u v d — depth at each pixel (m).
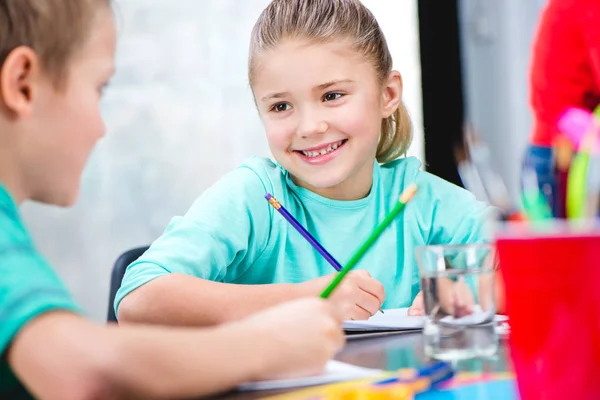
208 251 1.34
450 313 0.84
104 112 2.93
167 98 2.96
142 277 1.23
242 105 3.00
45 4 0.77
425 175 1.63
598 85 2.17
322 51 1.39
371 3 3.28
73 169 0.81
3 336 0.66
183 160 2.97
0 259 0.69
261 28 1.44
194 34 2.99
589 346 0.57
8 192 0.76
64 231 2.88
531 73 2.32
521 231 0.58
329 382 0.74
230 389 0.72
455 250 0.84
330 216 1.52
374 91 1.47
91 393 0.65
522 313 0.58
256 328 0.73
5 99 0.76
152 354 0.65
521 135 3.40
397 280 1.53
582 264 0.57
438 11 3.34
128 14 2.94
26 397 0.73
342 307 1.15
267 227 1.49
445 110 3.36
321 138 1.42
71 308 0.69
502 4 3.41
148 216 2.95
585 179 0.57
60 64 0.79
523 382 0.59
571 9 2.17
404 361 0.84
